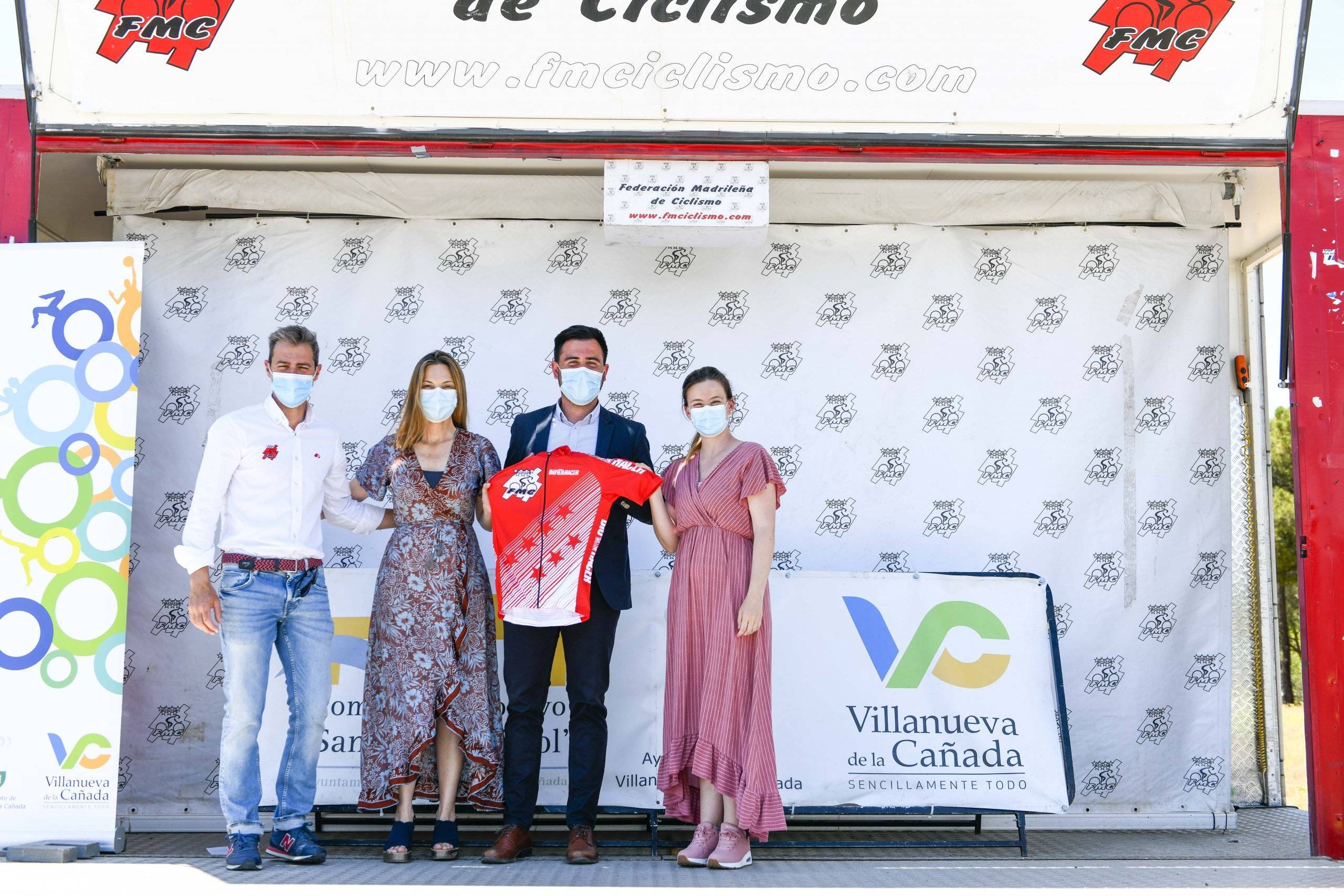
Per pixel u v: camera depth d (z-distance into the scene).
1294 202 4.57
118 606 4.18
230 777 3.74
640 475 4.04
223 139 4.48
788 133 4.52
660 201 4.61
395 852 3.90
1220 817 5.00
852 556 5.19
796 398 5.27
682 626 3.97
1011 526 5.20
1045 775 4.38
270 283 5.24
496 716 4.14
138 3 4.35
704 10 4.38
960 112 4.50
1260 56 4.42
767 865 3.93
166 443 5.13
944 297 5.32
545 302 5.30
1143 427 5.25
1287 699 11.06
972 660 4.54
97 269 4.37
